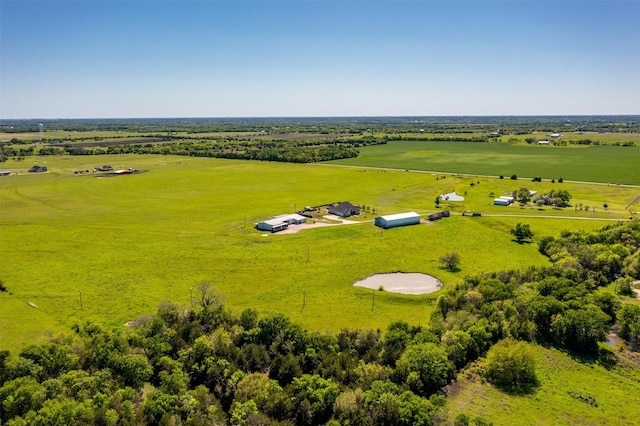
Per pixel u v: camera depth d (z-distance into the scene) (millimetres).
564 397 61625
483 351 71750
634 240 116500
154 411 54375
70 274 103125
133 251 119000
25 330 77312
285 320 72375
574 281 91375
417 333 71938
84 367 63156
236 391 59312
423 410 53156
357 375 61656
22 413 52281
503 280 95125
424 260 115875
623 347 74250
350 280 102500
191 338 70625
